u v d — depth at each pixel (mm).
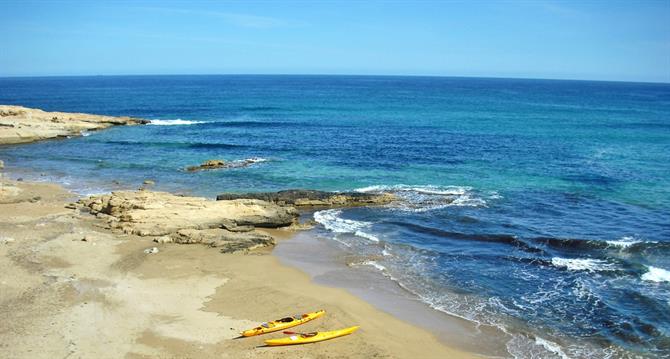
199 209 30672
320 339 17953
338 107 105375
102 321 18578
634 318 19812
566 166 47531
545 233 29578
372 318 19875
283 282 23125
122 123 73750
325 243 28531
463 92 177875
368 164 48250
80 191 38844
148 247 26672
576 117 89438
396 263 25625
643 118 89000
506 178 42844
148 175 44469
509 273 24297
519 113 96000
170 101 120500
